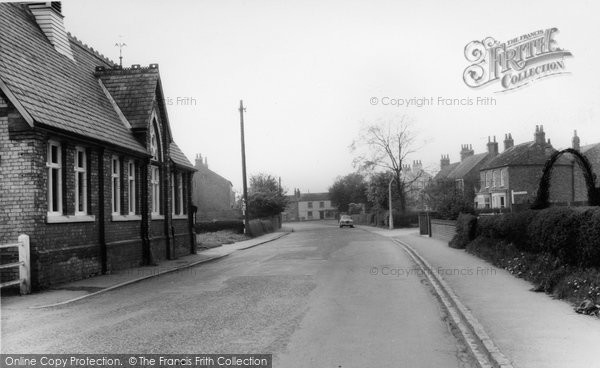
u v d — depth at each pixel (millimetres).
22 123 12930
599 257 9469
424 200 67438
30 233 12906
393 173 57594
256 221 47969
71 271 14469
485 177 60188
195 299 11398
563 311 8875
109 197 16984
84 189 15734
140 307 10555
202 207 73875
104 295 12383
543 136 54562
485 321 8227
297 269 17062
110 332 8297
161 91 21797
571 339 7020
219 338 7781
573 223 10570
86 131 15453
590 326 7742
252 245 32062
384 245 28594
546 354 6332
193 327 8539
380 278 14562
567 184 50719
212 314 9602
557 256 11477
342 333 8094
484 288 11625
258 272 16547
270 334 8016
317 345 7379
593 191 12844
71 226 14695
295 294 11836
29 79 14266
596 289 8914
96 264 15945
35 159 13016
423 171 58781
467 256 19312
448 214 30953
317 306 10336
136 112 20156
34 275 12820
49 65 16500
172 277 15945
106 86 20891
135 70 21234
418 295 11648
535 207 14508
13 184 12984
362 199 84062
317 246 28734
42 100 14117
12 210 12984
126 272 16797
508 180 54281
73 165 15023
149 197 20141
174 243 23078
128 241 18219
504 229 16359
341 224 67562
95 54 23359
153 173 21750
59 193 14453
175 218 23797
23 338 7973
